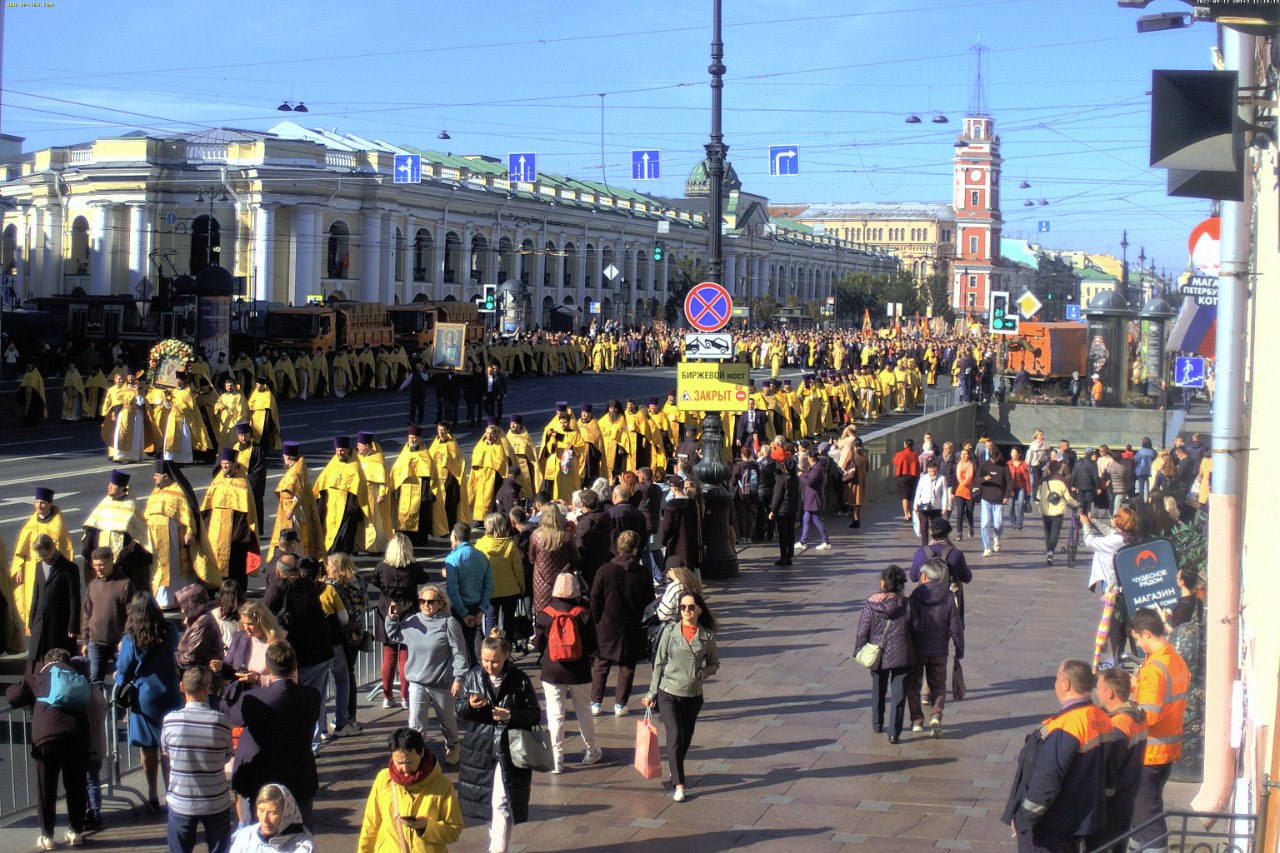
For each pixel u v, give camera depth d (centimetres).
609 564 1320
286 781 888
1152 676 980
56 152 7881
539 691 1382
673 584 1098
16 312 5612
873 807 1059
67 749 970
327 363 4788
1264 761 817
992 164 16338
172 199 7481
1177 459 2778
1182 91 778
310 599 1146
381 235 7844
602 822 1023
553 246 9544
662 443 2892
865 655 1226
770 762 1173
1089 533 1855
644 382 6334
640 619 1320
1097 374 5147
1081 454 4862
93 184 7538
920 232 18750
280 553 1176
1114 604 1441
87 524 1580
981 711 1345
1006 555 2444
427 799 793
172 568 1673
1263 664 889
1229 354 1091
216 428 3031
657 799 1077
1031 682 1462
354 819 1022
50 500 1499
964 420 4775
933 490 2358
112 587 1275
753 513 2462
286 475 1830
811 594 1930
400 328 6088
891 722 1230
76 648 1335
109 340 5562
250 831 759
